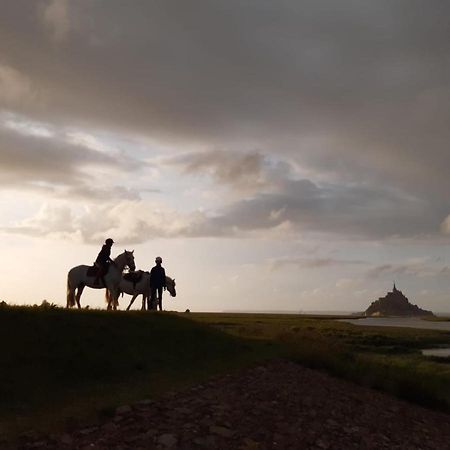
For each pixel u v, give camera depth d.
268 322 50.75
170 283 28.12
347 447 9.52
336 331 43.12
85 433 8.33
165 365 14.09
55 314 16.19
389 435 10.79
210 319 47.00
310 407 11.48
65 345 13.69
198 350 16.31
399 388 15.15
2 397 10.02
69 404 9.92
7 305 16.38
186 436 8.59
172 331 17.62
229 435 8.92
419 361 26.94
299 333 23.41
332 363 16.27
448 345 42.69
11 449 7.45
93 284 23.88
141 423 8.96
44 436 8.02
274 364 15.45
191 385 11.98
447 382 18.67
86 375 12.27
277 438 9.23
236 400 11.08
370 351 33.25
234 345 17.89
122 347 14.68
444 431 12.23
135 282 25.53
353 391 13.95
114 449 7.74
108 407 9.55
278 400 11.57
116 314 18.30
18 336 13.50
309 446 9.17
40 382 11.22
